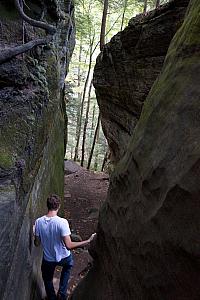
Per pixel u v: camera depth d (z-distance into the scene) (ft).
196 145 5.74
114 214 9.96
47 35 17.31
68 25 26.89
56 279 18.72
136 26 20.72
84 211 34.12
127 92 22.80
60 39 25.36
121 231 8.87
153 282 6.77
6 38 13.84
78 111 81.82
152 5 57.57
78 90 84.43
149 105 9.11
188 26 8.10
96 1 62.44
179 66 7.72
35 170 12.84
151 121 8.32
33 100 12.64
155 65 17.97
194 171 5.56
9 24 14.30
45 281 14.57
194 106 6.26
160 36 17.24
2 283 8.44
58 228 13.78
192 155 5.73
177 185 5.95
